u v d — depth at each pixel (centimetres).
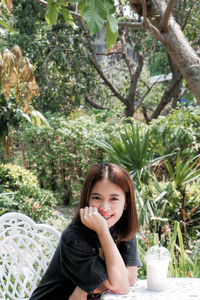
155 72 1346
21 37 838
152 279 175
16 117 506
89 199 182
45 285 185
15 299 225
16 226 231
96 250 183
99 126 743
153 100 1277
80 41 882
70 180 767
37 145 788
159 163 488
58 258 184
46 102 891
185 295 170
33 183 607
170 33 427
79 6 222
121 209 182
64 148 743
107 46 229
